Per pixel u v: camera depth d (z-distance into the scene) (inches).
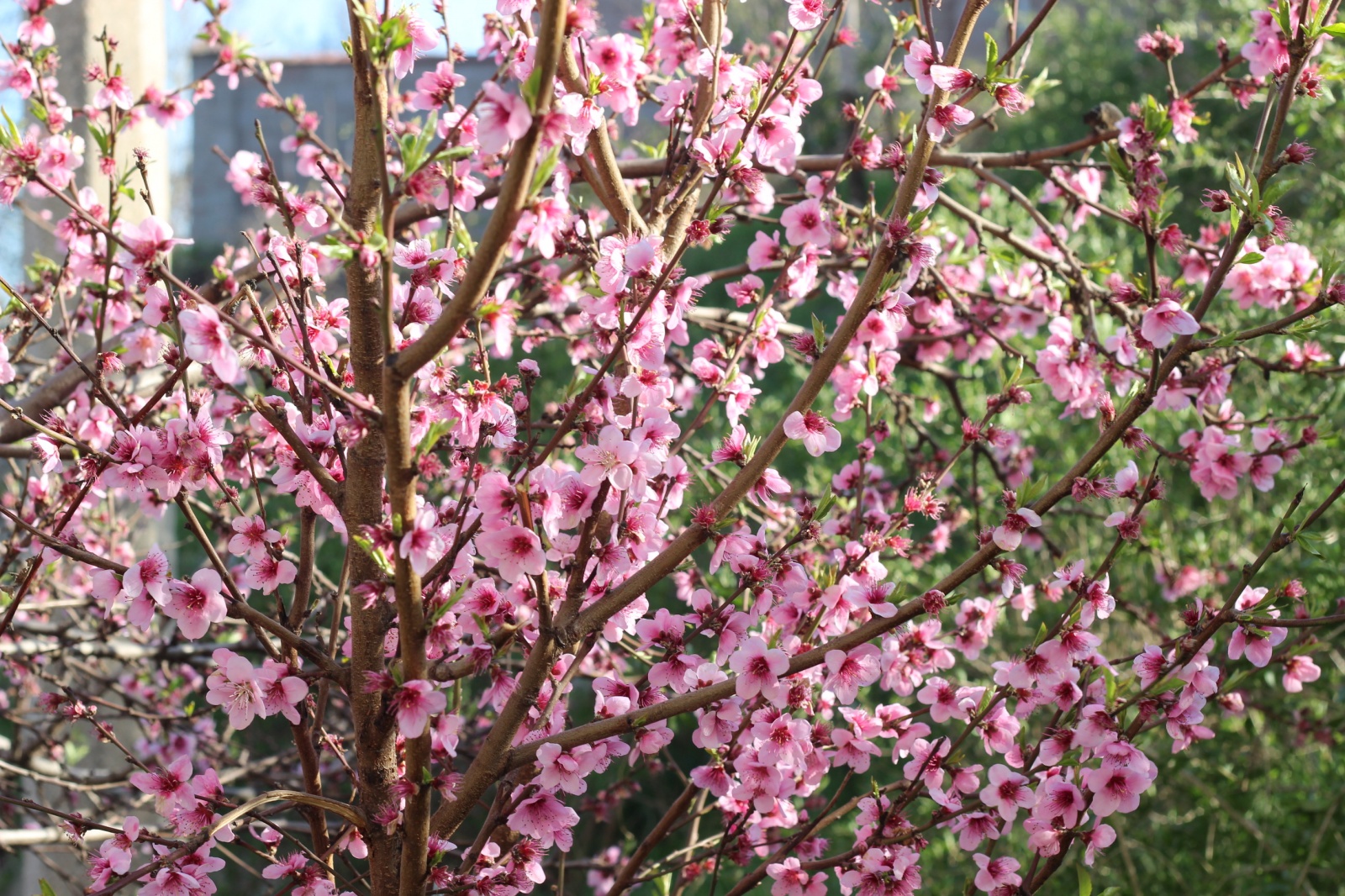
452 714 70.2
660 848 254.8
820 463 217.9
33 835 146.6
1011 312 146.8
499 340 65.0
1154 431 174.4
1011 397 91.5
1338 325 154.7
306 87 411.5
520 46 81.6
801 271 92.1
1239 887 174.9
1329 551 162.2
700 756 290.8
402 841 74.9
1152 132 101.9
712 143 83.1
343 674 74.2
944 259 140.7
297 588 79.7
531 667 75.1
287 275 82.2
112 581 72.2
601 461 70.5
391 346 61.3
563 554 77.7
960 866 194.7
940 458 147.7
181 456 72.3
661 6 89.7
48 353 158.4
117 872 72.9
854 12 237.9
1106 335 143.2
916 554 144.9
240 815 67.1
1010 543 75.3
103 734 85.4
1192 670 80.3
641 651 98.2
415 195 60.8
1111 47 356.8
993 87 77.5
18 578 84.4
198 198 477.7
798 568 82.8
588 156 96.6
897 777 215.0
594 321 83.0
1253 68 96.9
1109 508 195.6
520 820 76.9
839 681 79.4
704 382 91.0
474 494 71.8
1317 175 194.1
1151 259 99.2
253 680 69.8
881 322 92.7
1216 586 166.9
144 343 103.7
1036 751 85.9
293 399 76.6
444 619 80.4
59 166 95.6
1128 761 77.8
